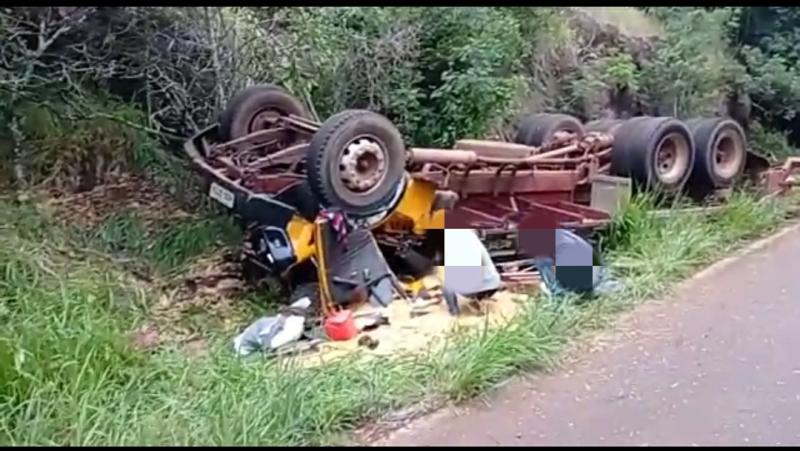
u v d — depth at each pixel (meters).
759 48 10.57
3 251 4.69
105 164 6.15
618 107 8.97
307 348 4.31
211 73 6.65
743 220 6.69
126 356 3.86
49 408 3.33
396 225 5.32
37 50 5.98
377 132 4.89
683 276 5.56
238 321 4.85
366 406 3.54
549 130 7.00
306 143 5.30
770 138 10.23
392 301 5.02
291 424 3.34
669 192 6.84
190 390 3.68
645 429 3.44
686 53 9.45
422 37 7.41
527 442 3.32
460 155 5.36
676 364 4.12
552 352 4.20
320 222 4.78
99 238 5.59
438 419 3.53
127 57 6.46
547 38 8.52
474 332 4.36
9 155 5.80
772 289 5.30
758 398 3.72
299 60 6.88
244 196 4.99
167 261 5.60
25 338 3.76
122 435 3.21
